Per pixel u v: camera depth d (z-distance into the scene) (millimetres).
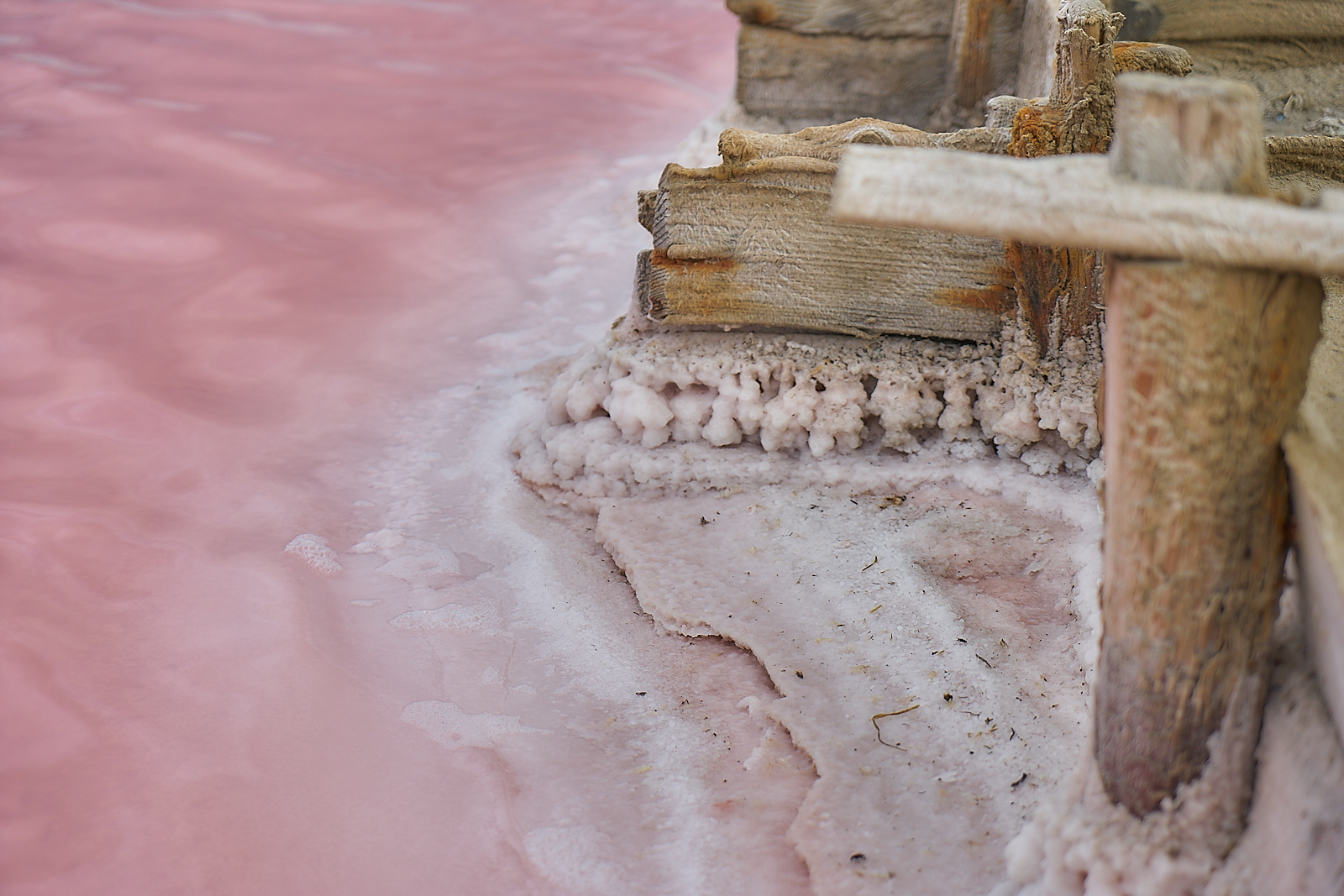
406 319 5293
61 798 2633
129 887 2418
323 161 7480
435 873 2439
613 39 10562
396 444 4230
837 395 3553
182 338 5082
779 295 3551
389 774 2689
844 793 2506
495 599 3299
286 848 2506
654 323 3812
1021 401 3424
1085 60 3031
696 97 8852
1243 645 1840
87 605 3277
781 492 3572
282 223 6480
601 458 3703
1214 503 1714
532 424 4086
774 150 3422
